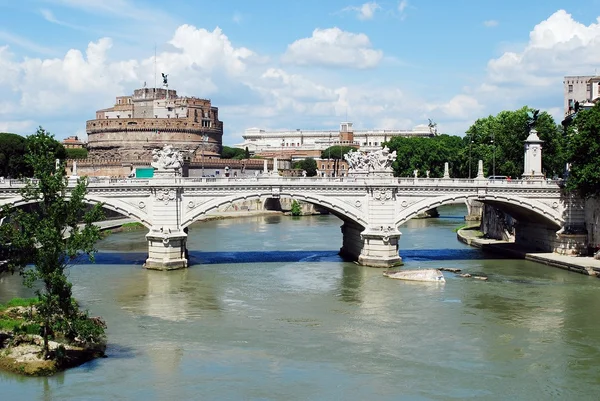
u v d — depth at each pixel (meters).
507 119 124.81
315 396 42.09
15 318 54.22
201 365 47.28
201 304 64.56
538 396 42.38
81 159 170.25
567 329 56.16
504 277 77.12
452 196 85.38
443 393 42.75
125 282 74.44
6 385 42.91
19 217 46.16
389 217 84.56
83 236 46.19
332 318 59.59
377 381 44.62
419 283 74.25
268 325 57.41
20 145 126.62
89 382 43.75
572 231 87.06
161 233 81.56
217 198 83.00
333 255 95.44
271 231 131.00
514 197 86.12
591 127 80.81
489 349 51.06
